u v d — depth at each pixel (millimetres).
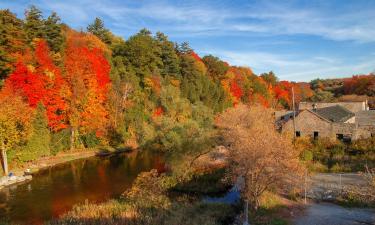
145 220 22297
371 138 42125
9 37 47812
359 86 116250
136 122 66188
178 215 23672
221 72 109250
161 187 31359
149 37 91375
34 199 30781
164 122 53344
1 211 27453
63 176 40406
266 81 134875
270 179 23859
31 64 50281
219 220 23922
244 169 23594
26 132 43094
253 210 23734
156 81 80562
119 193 32906
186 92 83375
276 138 24016
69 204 29344
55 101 52469
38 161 47844
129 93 70312
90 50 70125
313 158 39875
